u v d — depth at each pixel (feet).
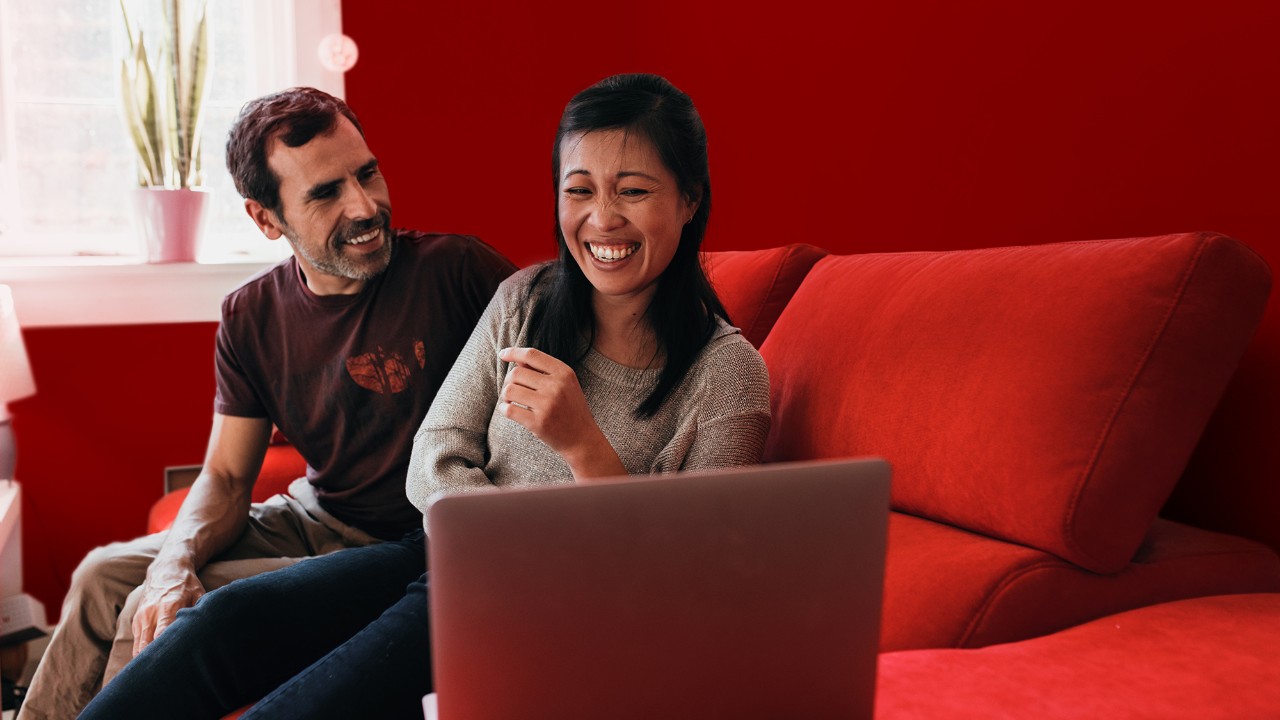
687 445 3.81
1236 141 3.70
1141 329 3.09
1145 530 3.19
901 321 3.84
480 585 1.81
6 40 8.47
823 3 6.47
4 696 7.00
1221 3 3.73
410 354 4.95
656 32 9.19
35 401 8.27
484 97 9.37
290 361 5.07
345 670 3.35
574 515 1.81
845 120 6.30
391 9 9.00
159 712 3.54
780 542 1.92
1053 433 3.14
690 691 1.92
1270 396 3.62
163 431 8.62
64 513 8.43
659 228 3.70
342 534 5.15
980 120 5.08
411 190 9.23
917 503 3.60
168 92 8.36
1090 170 4.40
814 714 2.02
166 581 4.36
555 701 1.87
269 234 5.15
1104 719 2.36
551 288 4.08
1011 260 3.64
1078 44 4.42
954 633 3.04
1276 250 3.58
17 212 8.64
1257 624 2.95
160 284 8.41
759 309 5.14
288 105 4.75
